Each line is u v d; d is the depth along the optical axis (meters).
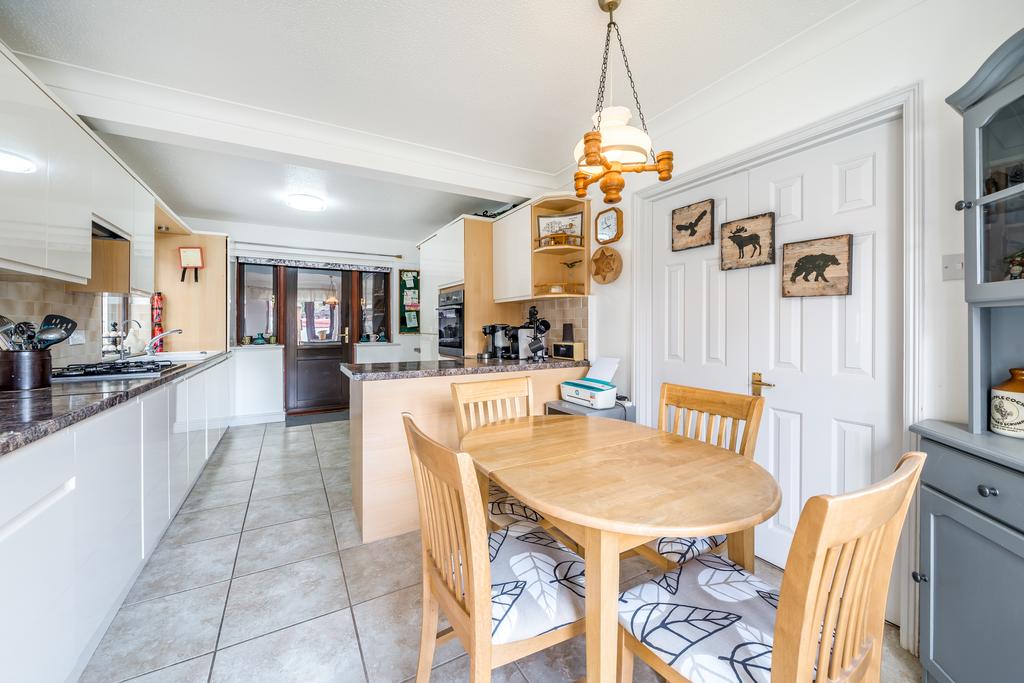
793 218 1.87
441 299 4.08
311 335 5.38
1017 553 0.94
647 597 1.03
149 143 2.72
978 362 1.18
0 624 0.91
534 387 2.80
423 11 1.58
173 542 2.14
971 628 1.07
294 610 1.63
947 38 1.38
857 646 0.80
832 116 1.66
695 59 1.86
